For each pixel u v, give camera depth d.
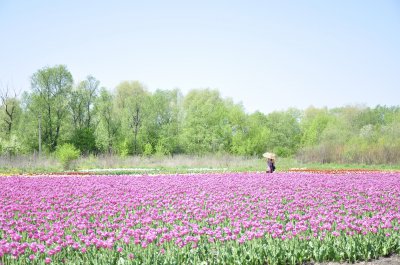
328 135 63.34
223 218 11.93
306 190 17.28
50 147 58.88
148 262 8.52
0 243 8.72
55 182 20.45
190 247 9.43
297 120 74.81
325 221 10.95
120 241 9.77
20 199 15.09
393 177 22.72
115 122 61.72
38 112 58.72
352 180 20.83
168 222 11.30
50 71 61.16
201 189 17.48
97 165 37.06
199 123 58.34
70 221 11.21
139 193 16.28
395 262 9.50
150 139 61.03
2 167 34.19
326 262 9.55
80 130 62.38
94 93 67.12
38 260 8.73
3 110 63.28
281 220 12.00
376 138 56.81
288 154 63.50
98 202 14.37
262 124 70.38
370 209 12.72
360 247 9.88
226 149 58.62
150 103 62.31
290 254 9.36
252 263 9.02
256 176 23.33
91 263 8.62
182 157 42.84
